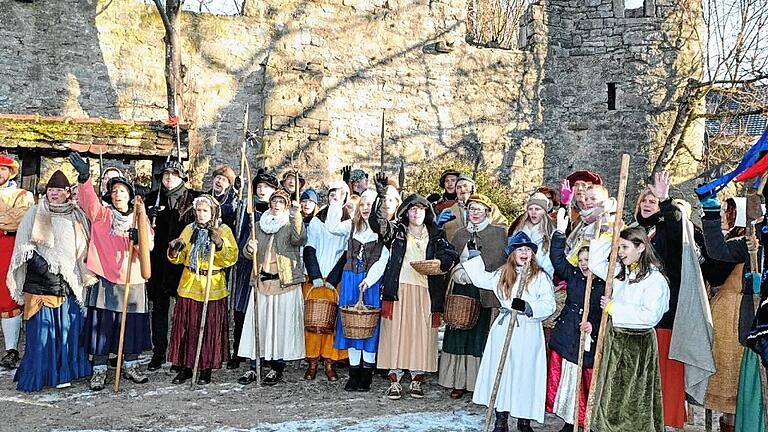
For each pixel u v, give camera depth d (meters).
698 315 4.70
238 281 6.62
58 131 8.29
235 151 11.91
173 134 8.66
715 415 5.89
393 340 5.80
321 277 6.14
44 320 5.83
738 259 4.74
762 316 4.07
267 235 6.25
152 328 6.74
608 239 4.72
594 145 13.67
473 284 5.42
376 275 5.85
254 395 5.92
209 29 11.88
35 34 11.08
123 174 7.08
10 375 6.34
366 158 12.63
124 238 6.05
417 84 13.03
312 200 6.66
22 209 6.59
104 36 11.41
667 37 13.48
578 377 4.62
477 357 5.80
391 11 12.92
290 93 12.07
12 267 5.71
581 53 13.79
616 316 4.49
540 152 13.71
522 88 13.62
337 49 12.56
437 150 13.08
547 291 4.90
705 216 4.73
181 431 5.02
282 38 12.23
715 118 13.72
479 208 5.83
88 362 6.07
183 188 6.83
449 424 5.26
